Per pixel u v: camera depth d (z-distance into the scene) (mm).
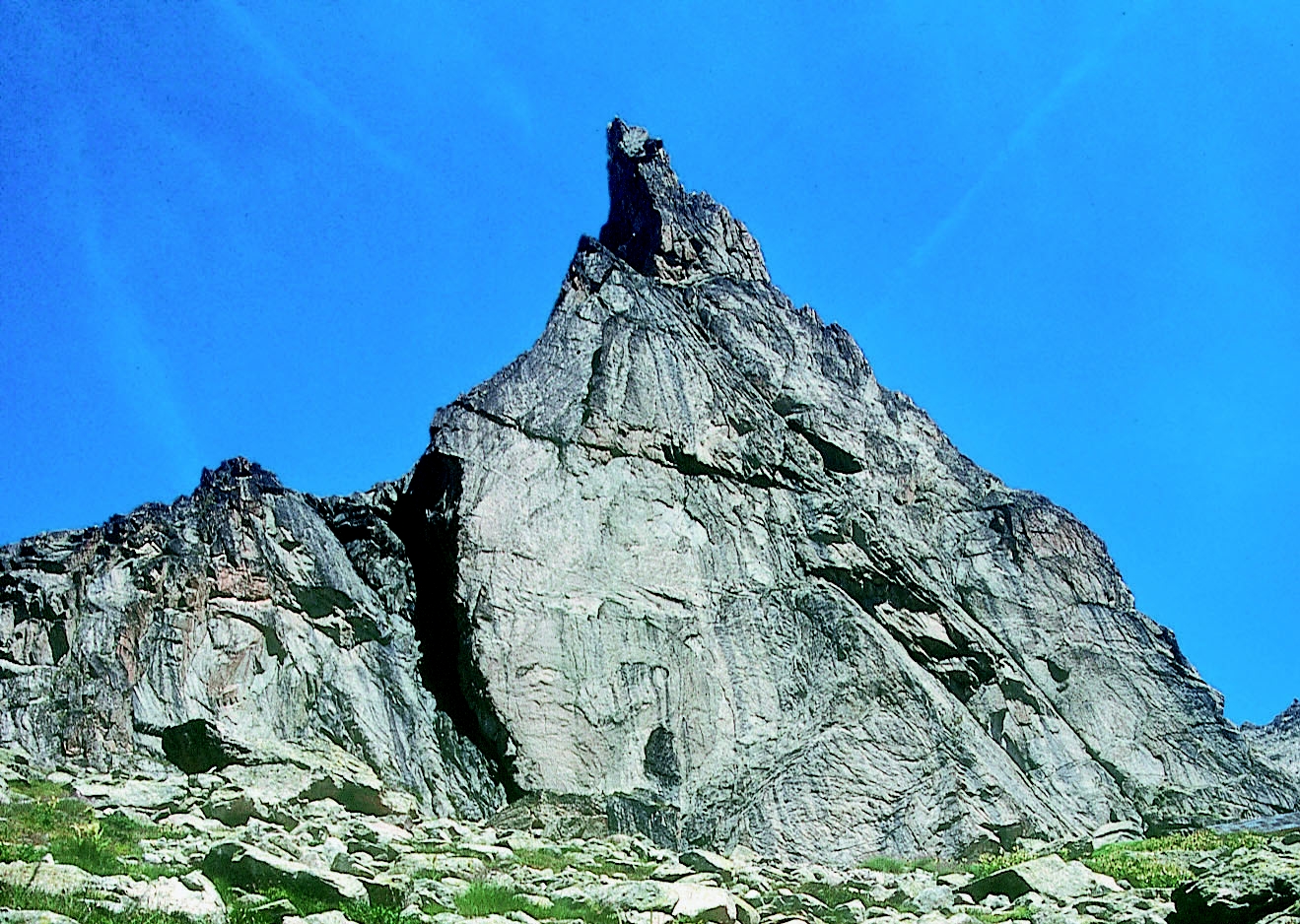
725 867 29500
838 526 48750
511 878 25906
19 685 37562
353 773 37375
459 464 45062
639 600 43750
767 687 43500
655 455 47406
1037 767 47000
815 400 53844
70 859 20594
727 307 55375
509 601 42219
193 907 18500
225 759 36906
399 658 42688
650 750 41062
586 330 49781
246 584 41094
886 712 43625
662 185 61906
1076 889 26906
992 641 50000
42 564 40750
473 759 40406
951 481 56281
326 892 20688
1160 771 49250
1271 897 21500
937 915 24875
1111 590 54938
